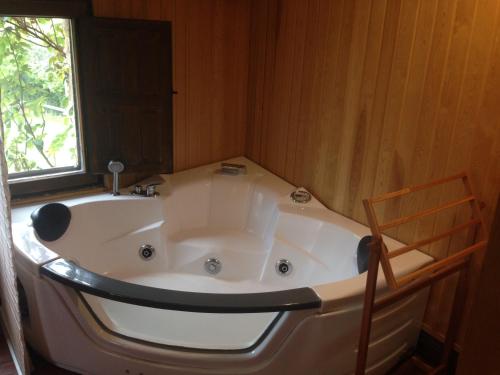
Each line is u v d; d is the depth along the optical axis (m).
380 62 2.35
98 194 2.85
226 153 3.40
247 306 1.81
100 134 2.76
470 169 2.07
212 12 3.01
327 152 2.75
